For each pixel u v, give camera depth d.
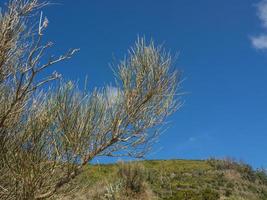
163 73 6.25
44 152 5.97
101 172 20.45
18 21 4.97
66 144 6.02
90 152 6.16
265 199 36.06
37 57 5.10
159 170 38.38
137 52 6.26
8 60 5.07
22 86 5.23
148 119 6.27
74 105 6.09
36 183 5.84
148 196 19.78
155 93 6.24
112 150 6.24
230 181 38.25
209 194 24.42
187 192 22.91
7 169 5.89
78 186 6.63
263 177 41.62
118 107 6.26
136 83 6.25
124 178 19.69
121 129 6.25
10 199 5.84
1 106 5.40
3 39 4.93
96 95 6.23
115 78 6.29
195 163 45.38
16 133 5.82
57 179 6.10
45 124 5.93
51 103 6.04
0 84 5.31
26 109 5.94
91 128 6.09
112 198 16.59
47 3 5.04
